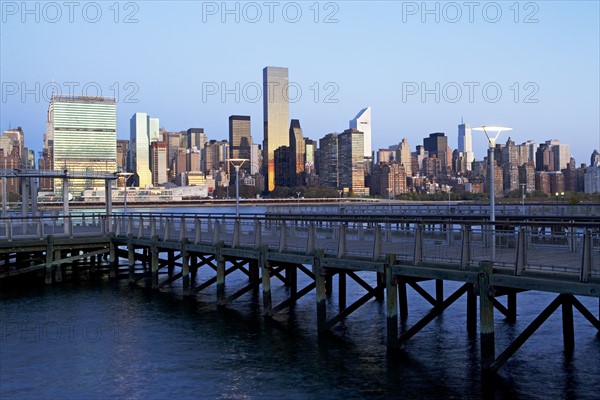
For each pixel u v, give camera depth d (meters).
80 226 44.94
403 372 20.30
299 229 36.03
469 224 19.30
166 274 43.09
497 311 28.70
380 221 22.30
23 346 24.02
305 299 33.00
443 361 21.33
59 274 38.94
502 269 18.59
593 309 29.41
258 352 22.97
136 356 22.69
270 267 28.42
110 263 40.66
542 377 19.58
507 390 18.52
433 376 19.84
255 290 35.78
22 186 44.97
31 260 40.16
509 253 21.47
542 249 21.25
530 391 18.39
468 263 19.50
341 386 19.19
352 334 25.23
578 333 24.77
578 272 16.92
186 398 18.50
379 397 18.20
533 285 17.33
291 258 26.20
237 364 21.58
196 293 34.69
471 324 25.41
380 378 19.78
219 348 23.58
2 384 19.83
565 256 19.70
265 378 20.09
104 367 21.44
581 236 17.17
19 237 38.12
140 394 18.88
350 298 33.25
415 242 20.98
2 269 41.44
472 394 18.23
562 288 16.66
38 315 29.38
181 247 34.06
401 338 22.16
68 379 20.25
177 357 22.52
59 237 39.22
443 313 28.86
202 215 36.44
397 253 22.92
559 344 23.23
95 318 28.72
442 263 20.25
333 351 22.88
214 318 28.50
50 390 19.27
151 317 28.86
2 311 30.30
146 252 44.09
